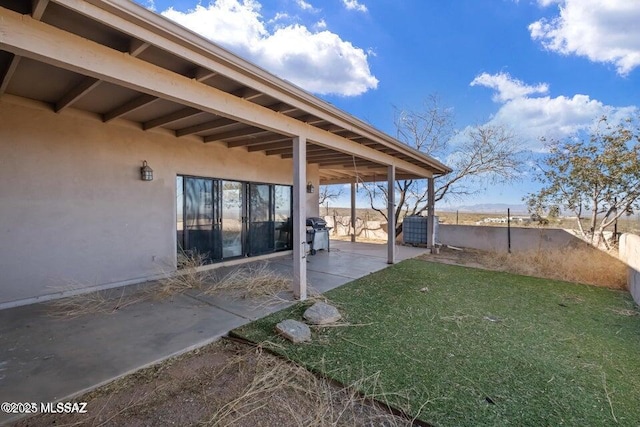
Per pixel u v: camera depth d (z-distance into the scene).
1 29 1.86
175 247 5.71
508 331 3.39
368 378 2.42
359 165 9.00
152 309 3.89
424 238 10.16
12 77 3.37
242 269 6.23
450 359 2.75
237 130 5.52
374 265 6.95
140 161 5.21
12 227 3.96
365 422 1.97
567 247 7.71
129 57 2.48
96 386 2.28
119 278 4.96
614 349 2.99
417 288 5.11
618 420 1.99
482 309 4.11
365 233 13.14
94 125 4.66
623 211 7.32
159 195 5.47
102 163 4.76
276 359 2.73
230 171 6.68
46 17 2.13
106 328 3.29
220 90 3.25
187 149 5.88
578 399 2.20
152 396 2.20
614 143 7.07
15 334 3.12
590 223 8.08
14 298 3.96
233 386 2.34
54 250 4.30
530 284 5.46
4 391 2.18
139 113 4.62
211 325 3.39
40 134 4.16
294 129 4.21
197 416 2.01
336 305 4.19
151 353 2.76
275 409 2.08
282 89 3.45
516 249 8.95
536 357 2.81
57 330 3.22
